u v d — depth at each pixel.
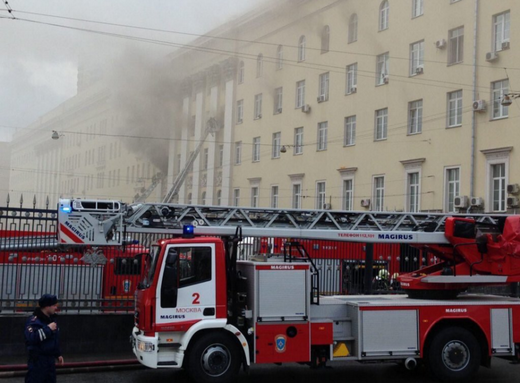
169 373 11.74
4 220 12.59
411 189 33.47
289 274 10.48
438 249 12.12
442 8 31.86
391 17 35.19
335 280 14.62
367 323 10.79
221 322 10.14
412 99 33.41
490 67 29.12
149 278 10.30
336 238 11.52
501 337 11.23
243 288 10.69
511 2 28.31
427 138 32.31
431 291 11.66
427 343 11.09
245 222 11.37
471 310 11.16
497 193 28.72
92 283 13.05
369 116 36.25
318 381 11.26
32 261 12.72
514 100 27.84
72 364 11.86
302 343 10.41
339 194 38.16
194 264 10.27
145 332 10.12
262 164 45.56
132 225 10.92
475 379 11.49
